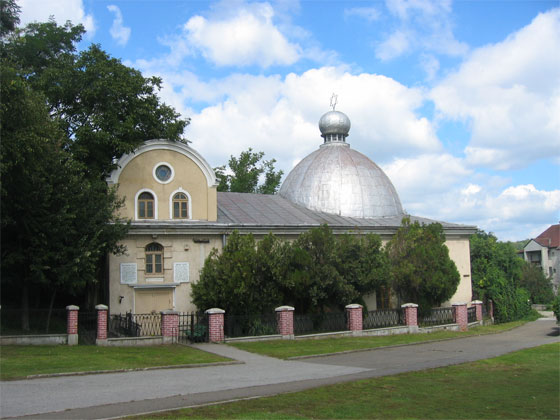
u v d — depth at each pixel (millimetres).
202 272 24562
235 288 22781
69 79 24109
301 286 23953
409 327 27031
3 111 17438
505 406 10609
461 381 13273
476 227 35188
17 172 18453
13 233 20266
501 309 38906
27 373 13289
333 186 35125
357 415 9688
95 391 11484
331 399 10969
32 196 19141
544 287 64125
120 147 24203
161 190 26469
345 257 25797
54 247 19891
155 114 27047
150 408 10000
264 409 10008
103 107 24703
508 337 26312
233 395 11305
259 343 21234
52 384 12180
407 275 29062
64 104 24984
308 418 9414
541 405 10711
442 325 28844
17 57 25578
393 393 11656
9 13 22203
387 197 36156
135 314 22641
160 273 25547
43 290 24766
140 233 25172
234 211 30734
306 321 24875
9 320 20906
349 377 13719
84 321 21188
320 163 36719
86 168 23047
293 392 11625
